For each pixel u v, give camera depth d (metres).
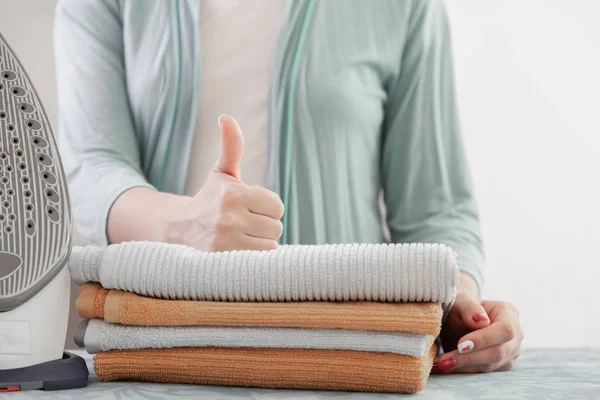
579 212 1.84
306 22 1.05
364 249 0.47
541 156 1.85
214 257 0.49
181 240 0.79
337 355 0.47
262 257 0.48
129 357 0.50
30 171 0.48
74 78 1.06
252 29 1.07
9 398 0.43
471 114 1.85
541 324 1.83
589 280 1.83
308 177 1.05
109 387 0.48
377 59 1.08
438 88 1.10
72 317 1.26
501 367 0.64
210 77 1.07
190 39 1.06
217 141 1.07
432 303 0.47
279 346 0.48
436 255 0.46
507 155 1.84
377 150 1.13
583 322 1.83
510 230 1.84
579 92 1.85
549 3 1.85
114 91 1.06
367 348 0.46
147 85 1.06
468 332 0.66
